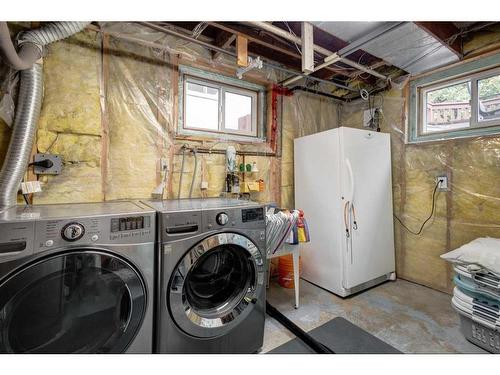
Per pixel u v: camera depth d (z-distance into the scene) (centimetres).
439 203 244
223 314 148
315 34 222
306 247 271
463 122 233
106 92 187
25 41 136
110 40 188
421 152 257
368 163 251
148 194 203
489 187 212
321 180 254
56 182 170
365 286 249
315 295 239
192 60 222
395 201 280
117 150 191
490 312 153
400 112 275
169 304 129
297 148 283
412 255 267
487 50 212
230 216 149
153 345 130
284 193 288
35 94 148
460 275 173
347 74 276
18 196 160
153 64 206
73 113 174
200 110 243
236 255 162
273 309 204
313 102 313
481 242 181
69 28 147
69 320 110
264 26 173
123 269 118
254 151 266
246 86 265
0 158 150
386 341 170
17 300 100
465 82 231
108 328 118
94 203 169
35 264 100
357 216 241
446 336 175
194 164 227
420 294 239
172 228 130
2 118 151
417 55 218
